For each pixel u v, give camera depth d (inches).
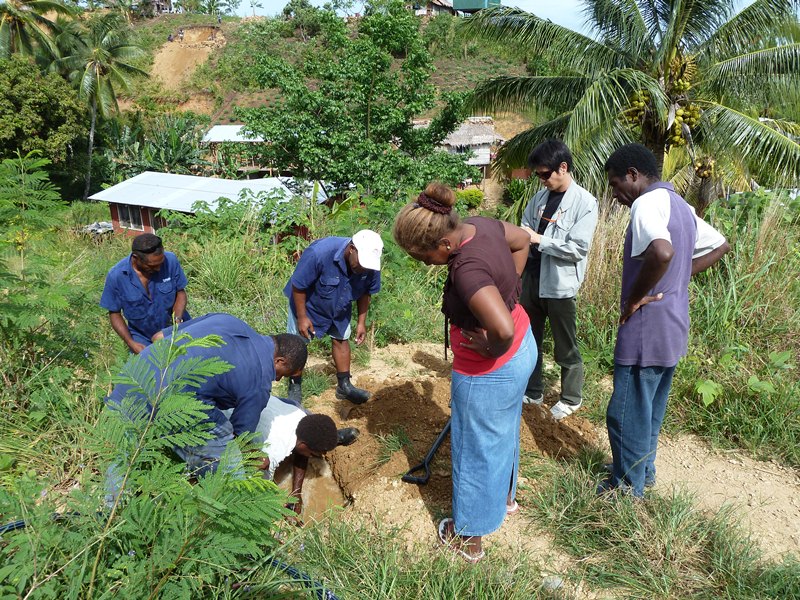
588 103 454.3
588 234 139.7
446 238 89.2
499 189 1512.1
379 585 100.3
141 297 154.9
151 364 94.8
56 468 120.3
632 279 112.0
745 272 197.6
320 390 174.4
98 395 129.9
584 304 203.3
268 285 276.7
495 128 1867.6
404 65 883.4
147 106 2386.8
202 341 84.4
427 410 155.8
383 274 239.9
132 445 82.5
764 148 485.7
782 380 154.6
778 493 127.3
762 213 225.0
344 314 159.6
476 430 100.8
